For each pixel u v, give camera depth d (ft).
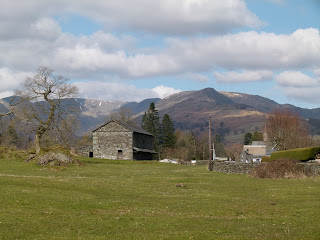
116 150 339.77
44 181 122.83
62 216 76.28
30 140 311.06
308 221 73.41
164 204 93.81
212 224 71.00
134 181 145.48
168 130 579.89
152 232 63.98
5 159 208.33
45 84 266.57
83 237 59.98
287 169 163.53
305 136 399.24
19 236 59.82
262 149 504.84
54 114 274.36
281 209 87.15
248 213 83.51
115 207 87.92
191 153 615.57
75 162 210.38
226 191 121.39
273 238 58.34
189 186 134.31
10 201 86.69
